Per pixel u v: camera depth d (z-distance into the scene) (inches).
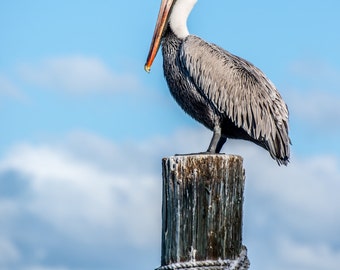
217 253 363.3
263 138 529.3
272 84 547.2
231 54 556.7
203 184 365.4
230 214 366.6
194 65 541.3
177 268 361.4
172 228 366.6
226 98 535.8
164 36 561.3
